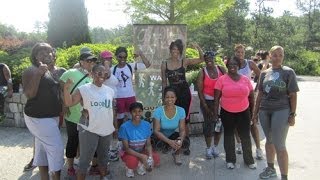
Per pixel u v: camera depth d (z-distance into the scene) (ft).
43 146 15.55
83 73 17.37
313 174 18.90
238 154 22.03
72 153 17.74
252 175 18.71
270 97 16.90
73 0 52.90
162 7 63.62
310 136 26.68
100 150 16.46
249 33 125.08
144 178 18.35
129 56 33.88
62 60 30.73
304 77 99.76
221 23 118.73
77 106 17.38
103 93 15.79
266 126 17.47
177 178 18.33
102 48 35.94
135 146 18.60
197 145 23.85
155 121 19.83
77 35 53.36
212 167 19.88
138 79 23.77
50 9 53.42
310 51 144.15
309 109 38.42
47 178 16.26
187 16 64.08
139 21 65.67
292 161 21.01
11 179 18.20
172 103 19.51
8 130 27.66
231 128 19.43
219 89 19.54
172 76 20.56
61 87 17.08
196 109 25.81
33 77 14.80
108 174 18.13
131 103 20.01
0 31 97.76
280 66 17.02
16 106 28.30
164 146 20.31
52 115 15.37
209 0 61.57
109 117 15.94
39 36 91.15
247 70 21.48
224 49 116.47
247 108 19.36
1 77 26.00
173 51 20.47
